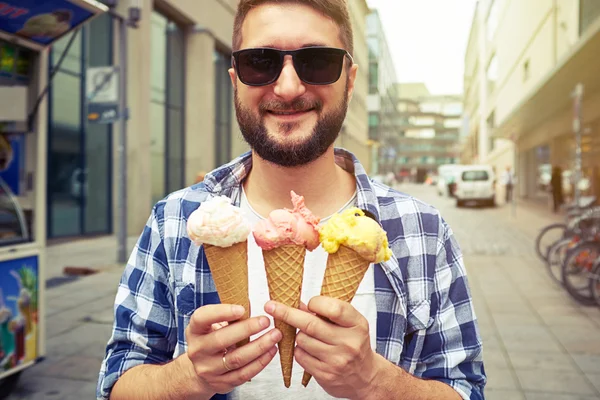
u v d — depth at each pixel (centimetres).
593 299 610
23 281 375
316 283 133
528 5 1981
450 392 121
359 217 110
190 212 141
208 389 104
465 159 7319
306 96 123
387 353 128
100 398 129
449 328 133
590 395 369
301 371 126
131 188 1233
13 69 383
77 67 1120
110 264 848
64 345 465
